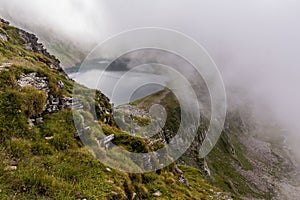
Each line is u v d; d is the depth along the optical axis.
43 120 14.78
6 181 9.13
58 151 12.95
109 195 11.30
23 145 11.80
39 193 9.52
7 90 14.15
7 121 12.62
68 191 10.23
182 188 20.36
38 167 10.77
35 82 16.95
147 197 15.04
